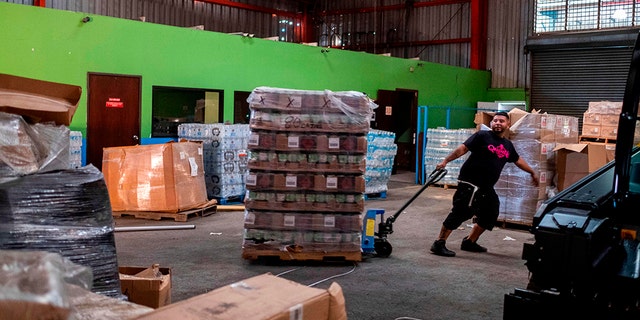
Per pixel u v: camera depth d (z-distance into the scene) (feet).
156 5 56.90
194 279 19.06
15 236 8.59
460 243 26.13
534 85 62.54
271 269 20.70
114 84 35.55
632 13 55.67
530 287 11.96
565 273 10.82
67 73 33.45
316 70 47.91
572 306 11.04
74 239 9.05
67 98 10.02
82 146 34.12
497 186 30.12
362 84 51.98
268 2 68.44
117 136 35.88
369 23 71.36
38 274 5.37
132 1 54.60
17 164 8.91
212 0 61.77
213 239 25.38
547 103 61.82
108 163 30.12
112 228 9.64
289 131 21.25
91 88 34.55
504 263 22.57
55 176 9.15
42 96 9.74
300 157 21.33
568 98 60.39
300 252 21.25
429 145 46.80
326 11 73.05
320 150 21.27
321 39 73.31
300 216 21.33
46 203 8.91
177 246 23.84
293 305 6.53
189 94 40.52
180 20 59.26
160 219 29.96
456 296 18.11
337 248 21.39
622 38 55.62
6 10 31.01
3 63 31.07
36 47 32.14
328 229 21.36
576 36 58.54
